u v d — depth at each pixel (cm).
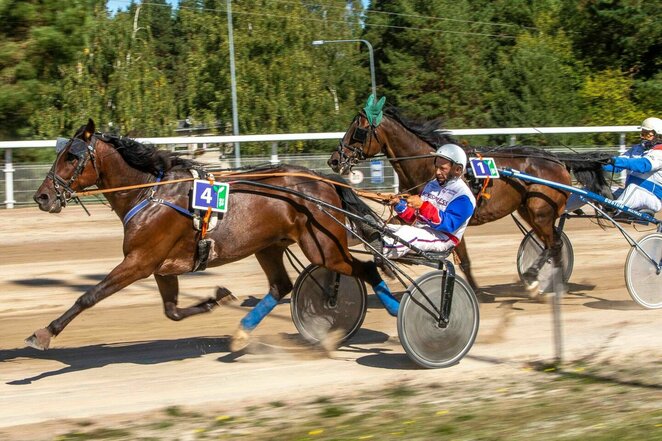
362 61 4581
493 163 784
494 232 1310
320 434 467
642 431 450
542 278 873
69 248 1152
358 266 647
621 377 575
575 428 460
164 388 577
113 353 670
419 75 3803
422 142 820
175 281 638
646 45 2911
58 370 623
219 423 497
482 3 4294
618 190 883
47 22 1588
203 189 605
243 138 1556
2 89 1566
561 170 832
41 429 494
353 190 652
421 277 606
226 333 733
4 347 690
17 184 1503
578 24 3106
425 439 451
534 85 3019
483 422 479
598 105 2928
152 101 2944
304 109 3334
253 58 3325
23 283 939
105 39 2864
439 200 629
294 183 638
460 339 617
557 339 631
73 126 2706
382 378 595
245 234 620
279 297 671
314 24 4025
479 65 3875
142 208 601
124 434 480
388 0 4462
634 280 809
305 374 608
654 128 846
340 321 690
